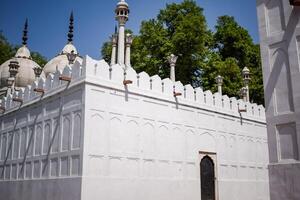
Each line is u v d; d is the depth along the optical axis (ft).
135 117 31.40
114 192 28.19
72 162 28.19
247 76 52.01
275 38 22.72
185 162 34.96
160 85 34.47
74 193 26.91
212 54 73.77
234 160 40.83
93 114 28.40
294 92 21.26
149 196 30.76
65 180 28.35
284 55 22.21
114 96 30.25
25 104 38.01
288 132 21.34
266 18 23.45
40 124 34.58
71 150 28.58
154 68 67.51
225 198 38.27
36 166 33.65
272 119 22.12
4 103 43.52
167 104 34.68
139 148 31.04
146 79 33.30
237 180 40.50
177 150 34.45
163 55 68.18
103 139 28.55
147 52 69.21
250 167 42.88
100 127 28.60
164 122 33.88
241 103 44.06
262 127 46.37
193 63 68.90
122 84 31.04
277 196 21.09
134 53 70.85
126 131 30.40
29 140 36.11
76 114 29.04
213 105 39.88
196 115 37.50
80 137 27.78
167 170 32.99
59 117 31.50
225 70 68.54
